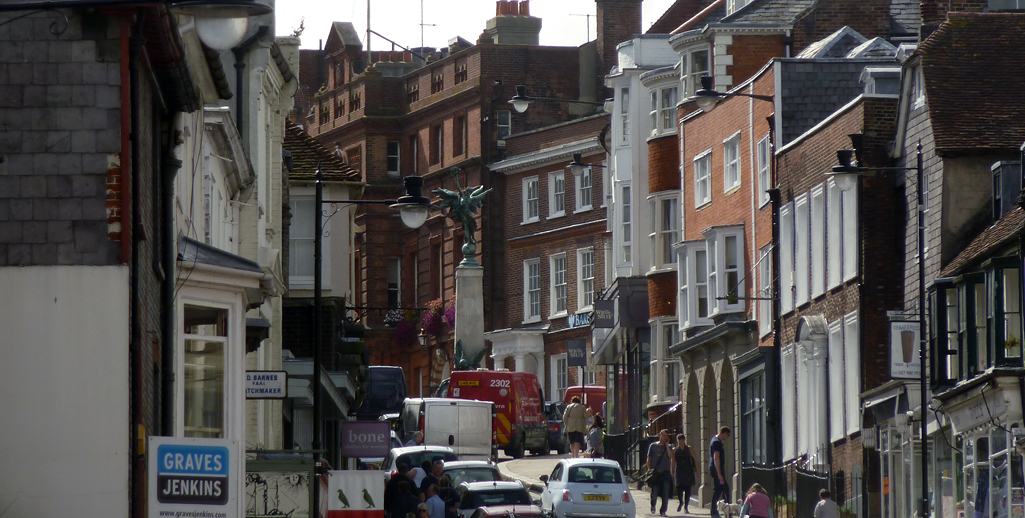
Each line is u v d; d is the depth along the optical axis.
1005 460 73.94
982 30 90.94
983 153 85.94
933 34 90.69
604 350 159.75
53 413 43.19
